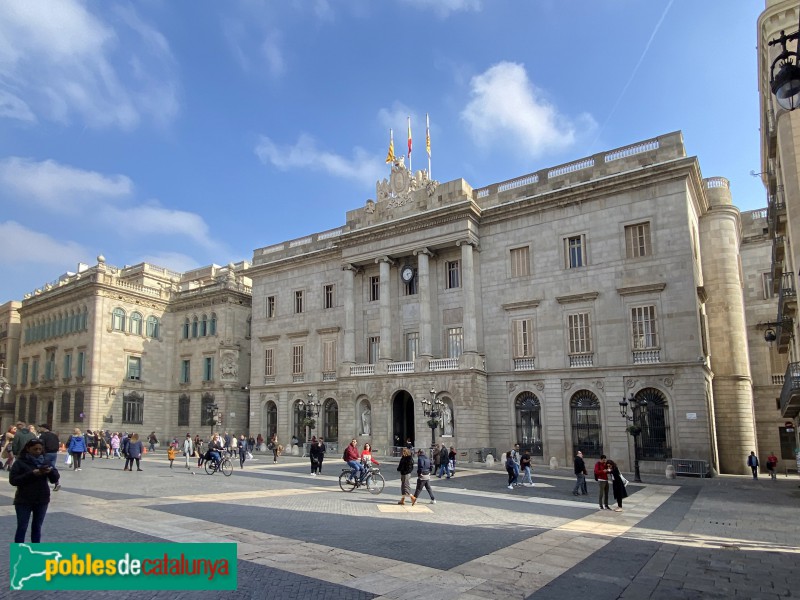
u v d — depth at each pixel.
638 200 41.28
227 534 14.48
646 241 40.72
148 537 13.79
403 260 52.03
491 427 45.25
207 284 73.38
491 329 46.50
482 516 19.23
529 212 45.84
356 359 53.31
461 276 47.97
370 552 13.04
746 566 12.49
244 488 26.23
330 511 19.50
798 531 16.98
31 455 11.47
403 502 21.78
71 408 65.75
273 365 59.94
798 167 23.98
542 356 43.75
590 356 41.66
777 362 48.50
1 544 12.78
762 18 29.14
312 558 12.20
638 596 10.23
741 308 45.81
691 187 41.66
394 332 51.34
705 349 41.56
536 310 44.56
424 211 49.69
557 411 42.41
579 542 14.97
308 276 58.97
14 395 79.62
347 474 26.77
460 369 44.69
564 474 36.59
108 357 65.50
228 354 66.50
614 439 39.88
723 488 29.89
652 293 39.84
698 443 36.88
